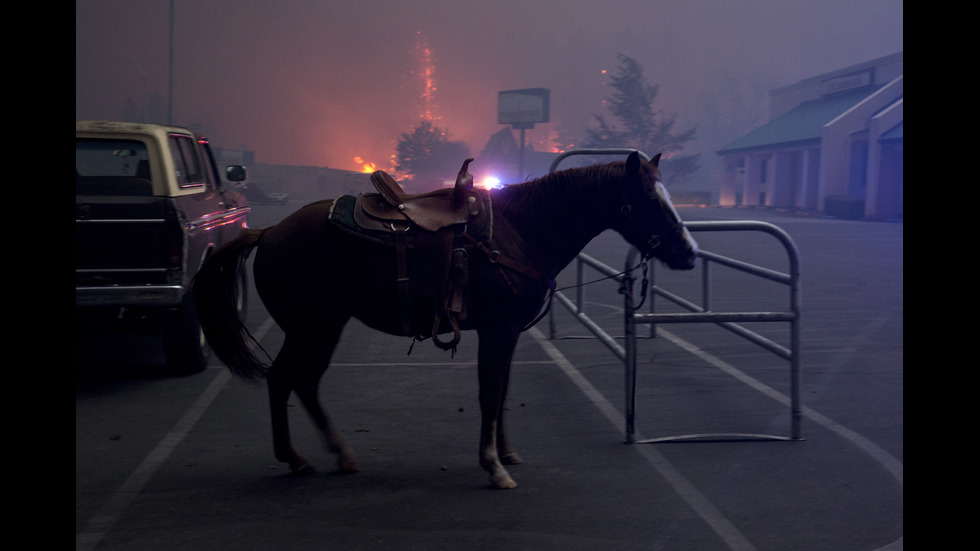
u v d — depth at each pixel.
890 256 20.16
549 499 4.32
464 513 4.11
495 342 4.46
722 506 4.24
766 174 53.97
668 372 7.52
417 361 7.99
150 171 6.80
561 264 4.68
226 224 8.52
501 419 4.82
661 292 9.13
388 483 4.55
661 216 4.55
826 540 3.82
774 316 5.32
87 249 6.38
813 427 5.71
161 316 6.53
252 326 10.07
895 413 6.06
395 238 4.36
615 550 3.69
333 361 7.96
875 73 50.66
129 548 3.68
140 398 6.40
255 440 5.37
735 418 5.96
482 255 4.38
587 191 4.55
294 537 3.80
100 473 4.70
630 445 5.30
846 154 42.66
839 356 8.23
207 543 3.74
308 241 4.43
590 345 8.86
